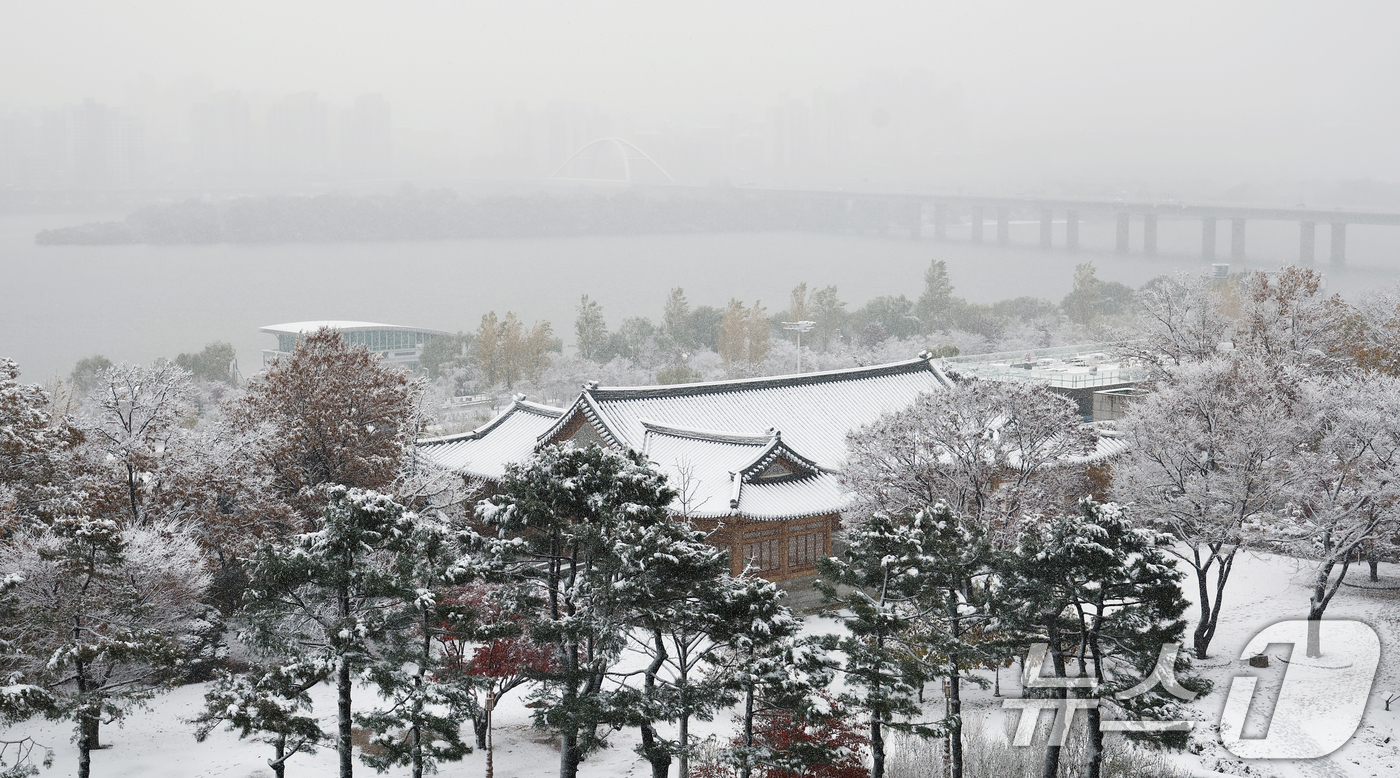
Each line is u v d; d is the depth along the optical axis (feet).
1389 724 141.79
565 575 112.78
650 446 201.16
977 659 122.21
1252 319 240.53
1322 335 239.71
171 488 163.22
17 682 111.34
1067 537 112.57
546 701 114.11
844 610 190.08
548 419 231.50
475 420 395.96
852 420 225.56
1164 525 205.77
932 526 117.60
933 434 172.14
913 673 113.09
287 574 103.60
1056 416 171.63
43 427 154.61
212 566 164.45
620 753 136.26
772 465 192.75
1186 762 133.28
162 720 142.82
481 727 135.54
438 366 507.30
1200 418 177.06
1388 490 159.84
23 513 146.20
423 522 118.62
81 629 116.47
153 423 171.01
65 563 117.80
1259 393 175.42
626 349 534.78
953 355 368.48
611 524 104.22
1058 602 115.65
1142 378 262.88
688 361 524.93
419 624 117.08
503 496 108.88
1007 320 604.90
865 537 118.01
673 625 108.17
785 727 117.70
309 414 182.19
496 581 109.70
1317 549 170.30
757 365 476.95
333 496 106.63
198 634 156.04
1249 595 196.44
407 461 194.18
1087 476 205.05
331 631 104.99
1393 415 170.50
